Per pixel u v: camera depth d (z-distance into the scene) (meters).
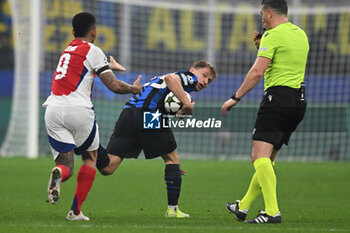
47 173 41.47
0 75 82.12
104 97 63.91
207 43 73.62
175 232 18.55
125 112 23.31
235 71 73.06
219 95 70.44
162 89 23.08
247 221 21.23
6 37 84.12
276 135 21.16
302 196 32.41
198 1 73.94
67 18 60.38
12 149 57.12
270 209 21.14
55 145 20.22
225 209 26.03
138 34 72.25
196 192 33.19
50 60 59.66
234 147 63.66
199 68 23.08
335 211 25.94
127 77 67.75
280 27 21.42
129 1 59.44
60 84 20.28
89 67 20.36
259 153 21.23
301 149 63.41
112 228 19.14
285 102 21.05
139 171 45.44
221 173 44.59
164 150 22.88
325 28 65.75
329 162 57.59
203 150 63.75
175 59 73.62
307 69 65.44
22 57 56.03
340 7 65.88
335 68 65.56
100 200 28.80
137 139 23.28
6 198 28.58
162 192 32.75
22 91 56.78
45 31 59.25
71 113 20.02
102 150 22.09
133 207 26.27
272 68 21.42
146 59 72.31
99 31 66.75
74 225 19.70
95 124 20.67
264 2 21.83
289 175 44.53
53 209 24.77
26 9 55.03
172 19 73.69
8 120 72.94
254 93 61.41
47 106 20.45
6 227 19.11
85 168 20.89
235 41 73.44
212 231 18.81
